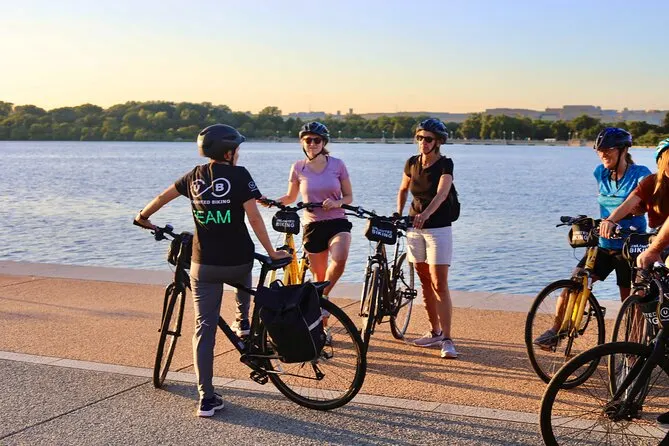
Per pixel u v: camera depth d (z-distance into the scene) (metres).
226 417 4.78
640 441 4.26
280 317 4.60
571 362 4.03
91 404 5.00
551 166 96.25
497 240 22.17
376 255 6.05
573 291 5.38
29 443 4.37
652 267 4.25
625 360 4.25
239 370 5.75
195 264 4.84
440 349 6.36
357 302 7.98
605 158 5.62
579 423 4.33
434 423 4.66
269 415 4.82
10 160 101.31
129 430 4.56
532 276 16.25
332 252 6.56
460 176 66.94
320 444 4.36
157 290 8.55
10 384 5.39
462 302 7.91
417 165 6.23
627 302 4.91
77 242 20.69
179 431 4.55
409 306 6.77
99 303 7.91
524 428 4.57
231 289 8.55
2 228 24.09
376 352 6.28
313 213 6.68
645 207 5.11
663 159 4.67
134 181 52.88
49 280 9.06
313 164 6.67
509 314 7.44
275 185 48.81
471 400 5.07
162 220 25.66
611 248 5.50
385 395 5.18
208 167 4.84
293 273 6.56
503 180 59.97
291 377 5.02
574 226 5.46
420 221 5.94
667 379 4.30
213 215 4.76
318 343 4.63
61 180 53.72
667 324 4.01
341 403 4.86
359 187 48.69
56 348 6.29
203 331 4.86
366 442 4.39
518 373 5.67
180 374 5.66
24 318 7.27
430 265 6.12
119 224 25.00
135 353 6.16
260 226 4.81
